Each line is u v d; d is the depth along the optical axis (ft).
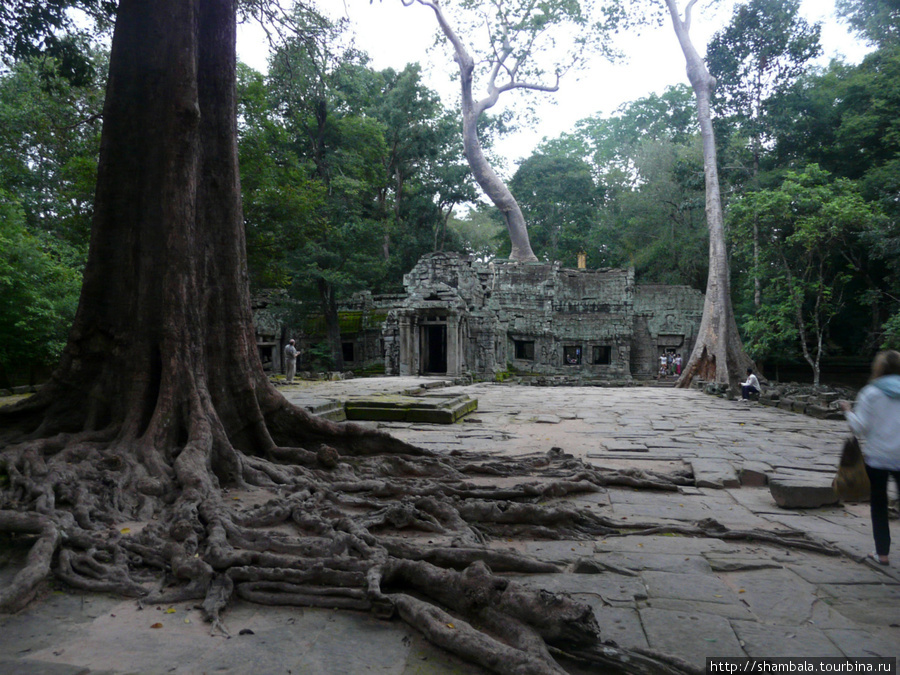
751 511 18.86
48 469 15.90
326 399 43.37
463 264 106.83
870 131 87.04
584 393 75.36
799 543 15.15
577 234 158.71
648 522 16.99
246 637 9.75
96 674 8.36
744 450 29.78
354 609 10.81
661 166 135.95
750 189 100.94
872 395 13.82
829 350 109.60
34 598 10.92
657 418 45.39
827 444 32.04
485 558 12.80
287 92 40.70
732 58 97.25
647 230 142.00
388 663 8.99
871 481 13.79
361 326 116.67
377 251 114.32
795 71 97.30
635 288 131.75
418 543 14.25
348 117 106.52
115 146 20.03
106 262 19.92
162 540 13.15
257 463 19.63
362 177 114.32
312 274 99.45
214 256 21.50
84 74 30.86
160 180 19.66
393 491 18.52
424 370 97.86
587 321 127.13
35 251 53.57
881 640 9.79
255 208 69.92
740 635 9.95
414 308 94.73
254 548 13.24
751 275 93.20
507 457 24.90
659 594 11.81
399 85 126.11
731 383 87.35
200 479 16.46
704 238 129.90
